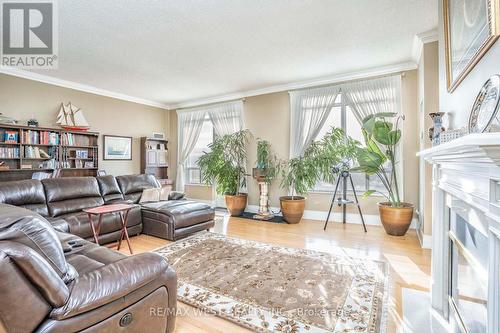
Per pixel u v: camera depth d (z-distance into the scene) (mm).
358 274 2369
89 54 3514
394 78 3949
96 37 3029
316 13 2562
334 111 4578
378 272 2410
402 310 1810
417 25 2805
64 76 4441
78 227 3008
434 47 2988
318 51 3449
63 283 1090
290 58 3672
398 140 3654
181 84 4926
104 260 1792
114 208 2971
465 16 1357
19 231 1062
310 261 2684
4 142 3805
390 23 2760
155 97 5977
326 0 2357
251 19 2664
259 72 4258
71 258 1787
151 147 6281
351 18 2656
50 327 1007
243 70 4164
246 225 4281
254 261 2693
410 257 2781
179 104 6637
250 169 5414
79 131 4719
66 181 3479
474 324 1217
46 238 1150
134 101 5992
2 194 2820
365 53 3514
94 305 1128
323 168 4152
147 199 4219
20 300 952
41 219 1211
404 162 3920
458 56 1489
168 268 1542
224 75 4402
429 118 3012
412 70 3857
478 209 1084
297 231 3883
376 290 2080
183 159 6488
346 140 4176
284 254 2895
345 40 3141
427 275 2348
